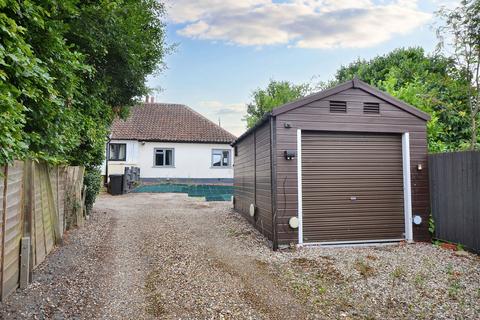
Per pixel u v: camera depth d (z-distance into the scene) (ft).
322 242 21.34
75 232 21.72
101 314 10.62
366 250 19.94
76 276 13.65
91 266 15.25
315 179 21.54
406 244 21.49
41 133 12.71
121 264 16.03
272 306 11.79
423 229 22.34
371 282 14.26
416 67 45.93
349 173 22.02
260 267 16.33
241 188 32.68
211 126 71.51
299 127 21.13
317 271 15.76
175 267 15.85
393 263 17.03
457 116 31.76
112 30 19.17
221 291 13.00
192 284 13.65
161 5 25.73
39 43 11.78
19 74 9.00
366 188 22.16
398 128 22.38
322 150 21.76
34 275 12.89
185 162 67.15
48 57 12.25
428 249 20.07
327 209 21.57
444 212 21.21
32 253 12.43
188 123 71.36
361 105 21.97
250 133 27.84
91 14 17.20
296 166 20.98
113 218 29.04
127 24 20.45
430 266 16.48
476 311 11.49
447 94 32.45
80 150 23.08
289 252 19.35
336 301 12.31
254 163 26.73
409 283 14.15
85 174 27.91
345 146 22.06
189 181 67.05
